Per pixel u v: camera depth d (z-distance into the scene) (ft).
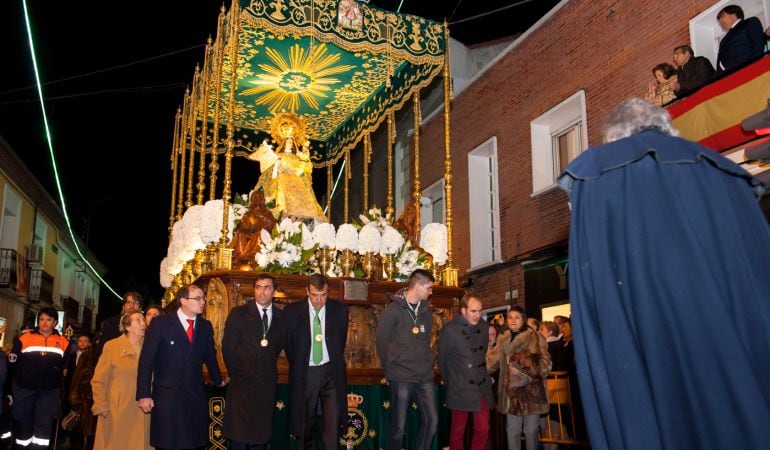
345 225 26.91
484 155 51.52
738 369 6.12
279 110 39.01
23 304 84.23
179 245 29.53
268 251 24.76
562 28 42.24
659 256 6.76
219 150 41.60
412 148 59.88
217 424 23.06
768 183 10.36
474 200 51.01
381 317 22.49
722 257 6.69
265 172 32.30
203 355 20.81
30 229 83.15
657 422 6.51
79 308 112.47
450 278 28.73
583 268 7.41
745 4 30.22
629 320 6.91
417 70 33.01
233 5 25.73
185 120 36.70
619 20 37.40
